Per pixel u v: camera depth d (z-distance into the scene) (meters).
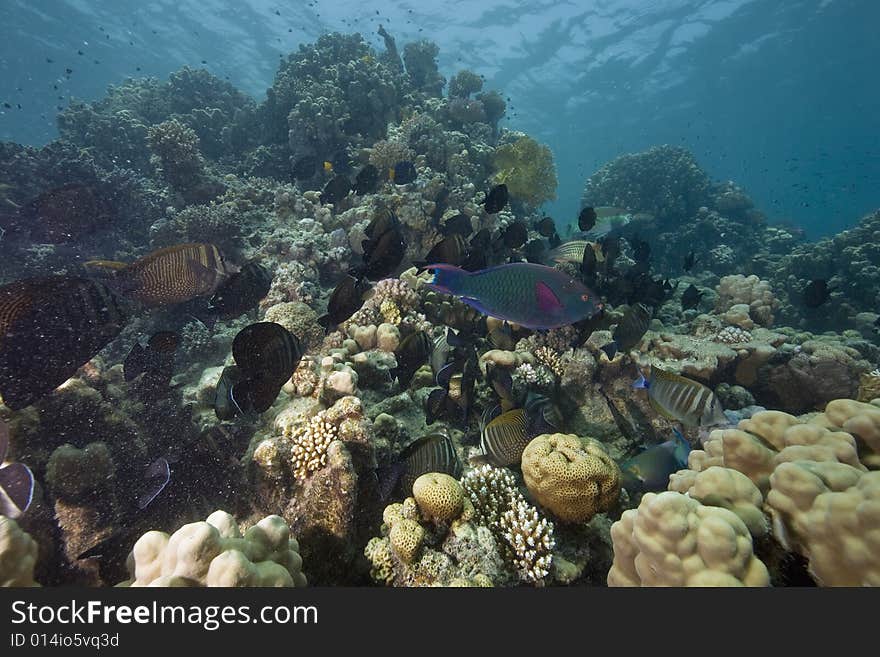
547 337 6.00
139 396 4.43
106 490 3.44
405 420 4.57
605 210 11.61
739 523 2.09
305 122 10.70
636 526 2.31
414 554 2.65
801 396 5.97
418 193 8.10
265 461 3.16
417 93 13.83
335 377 3.85
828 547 2.05
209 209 8.12
